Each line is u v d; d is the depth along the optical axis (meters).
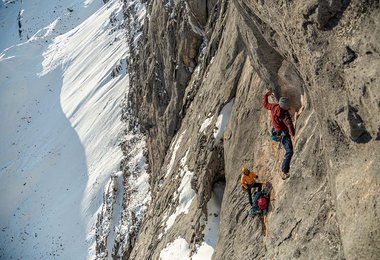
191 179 15.54
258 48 8.55
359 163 4.46
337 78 4.71
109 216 36.25
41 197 50.50
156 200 20.06
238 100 12.67
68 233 42.44
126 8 64.94
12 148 63.47
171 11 24.95
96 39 70.19
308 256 6.17
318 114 5.45
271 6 6.00
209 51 19.80
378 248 4.07
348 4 4.43
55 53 79.06
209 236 12.98
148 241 18.41
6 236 49.00
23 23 98.44
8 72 77.56
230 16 15.62
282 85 8.59
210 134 14.03
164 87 28.03
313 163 6.76
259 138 10.53
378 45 4.04
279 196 7.89
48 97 69.19
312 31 5.00
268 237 7.90
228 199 11.24
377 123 4.13
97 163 46.38
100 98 54.84
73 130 55.66
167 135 25.64
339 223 4.71
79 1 93.06
